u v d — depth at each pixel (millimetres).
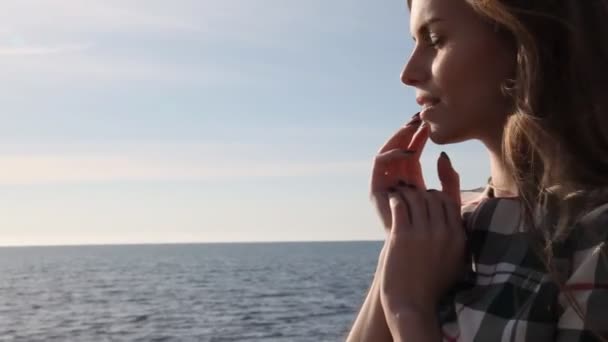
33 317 70438
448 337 1678
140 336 54281
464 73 1727
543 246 1522
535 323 1491
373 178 2004
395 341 1752
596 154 1540
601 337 1417
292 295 87125
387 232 1935
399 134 2049
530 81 1582
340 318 62219
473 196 2002
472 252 1732
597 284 1438
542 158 1563
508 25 1607
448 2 1741
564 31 1581
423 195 1857
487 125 1761
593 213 1490
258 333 53781
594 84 1555
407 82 1844
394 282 1788
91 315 70750
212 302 80438
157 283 116438
